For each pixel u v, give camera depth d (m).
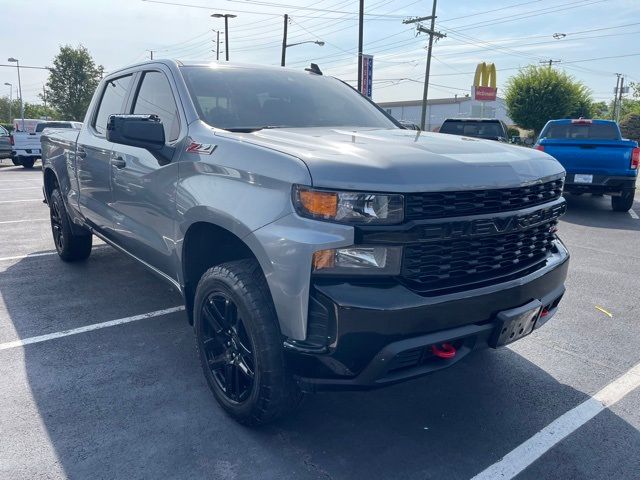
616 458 2.78
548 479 2.62
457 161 2.64
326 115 3.98
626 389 3.48
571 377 3.64
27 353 3.89
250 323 2.71
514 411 3.22
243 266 2.87
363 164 2.47
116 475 2.61
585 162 10.01
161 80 3.94
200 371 3.65
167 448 2.82
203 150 3.12
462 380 3.59
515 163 2.86
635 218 9.88
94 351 3.94
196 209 3.03
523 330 2.91
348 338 2.40
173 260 3.44
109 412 3.14
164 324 4.44
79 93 54.22
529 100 42.59
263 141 2.88
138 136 3.29
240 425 3.02
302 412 3.18
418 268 2.50
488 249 2.73
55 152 5.72
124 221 4.13
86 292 5.19
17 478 2.58
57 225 6.17
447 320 2.52
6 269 5.93
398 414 3.17
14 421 3.04
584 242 7.79
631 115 39.69
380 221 2.41
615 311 4.89
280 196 2.57
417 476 2.63
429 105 71.25
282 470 2.66
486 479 2.62
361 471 2.67
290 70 4.45
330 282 2.43
